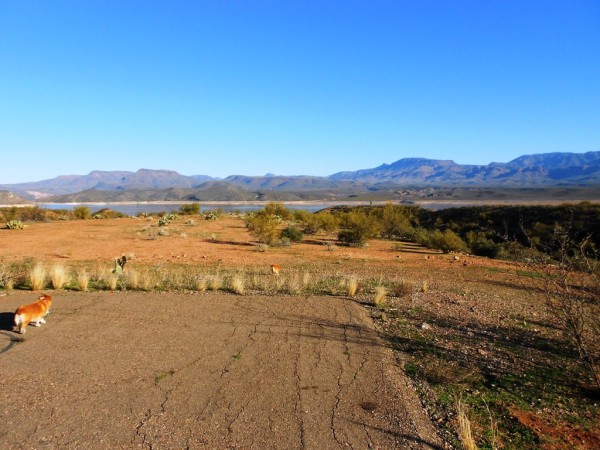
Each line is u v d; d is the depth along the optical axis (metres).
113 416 4.33
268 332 7.22
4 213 46.91
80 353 6.00
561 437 4.21
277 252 22.20
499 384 5.46
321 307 9.15
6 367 5.43
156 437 3.98
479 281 15.08
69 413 4.36
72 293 9.84
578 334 5.45
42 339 6.53
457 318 8.88
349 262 19.30
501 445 4.03
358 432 4.18
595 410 4.83
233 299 9.70
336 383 5.27
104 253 19.70
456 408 4.73
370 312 8.97
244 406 4.62
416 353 6.48
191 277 12.66
